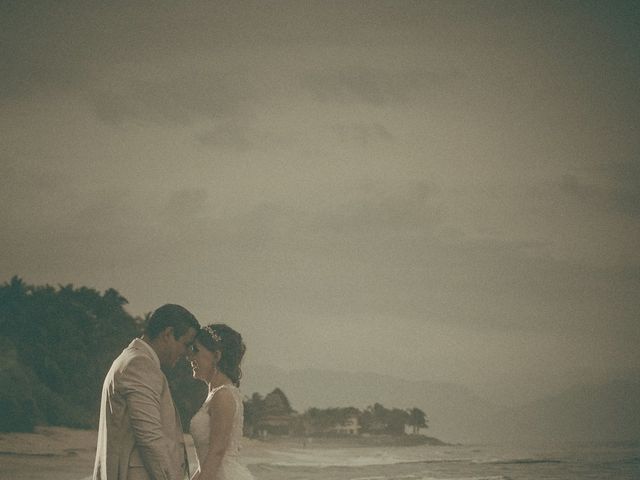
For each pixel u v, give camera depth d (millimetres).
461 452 58781
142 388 3941
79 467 22531
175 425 4098
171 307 4238
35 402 35438
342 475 23359
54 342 40531
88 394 40125
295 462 34219
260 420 59938
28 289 43562
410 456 47250
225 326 4426
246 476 4254
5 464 22688
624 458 39938
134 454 3912
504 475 24344
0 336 36875
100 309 43594
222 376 4387
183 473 4070
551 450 60844
